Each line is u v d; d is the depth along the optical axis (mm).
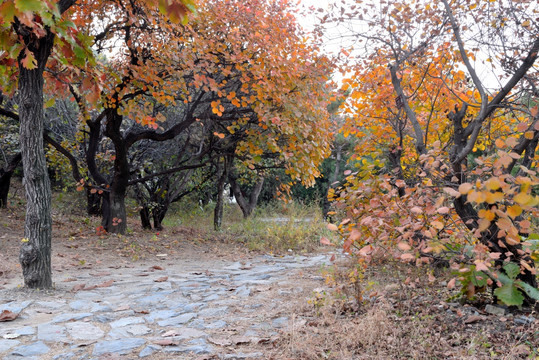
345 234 5004
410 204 4121
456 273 4422
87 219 12859
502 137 5539
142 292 5992
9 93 6168
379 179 4719
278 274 7328
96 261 8391
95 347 3865
